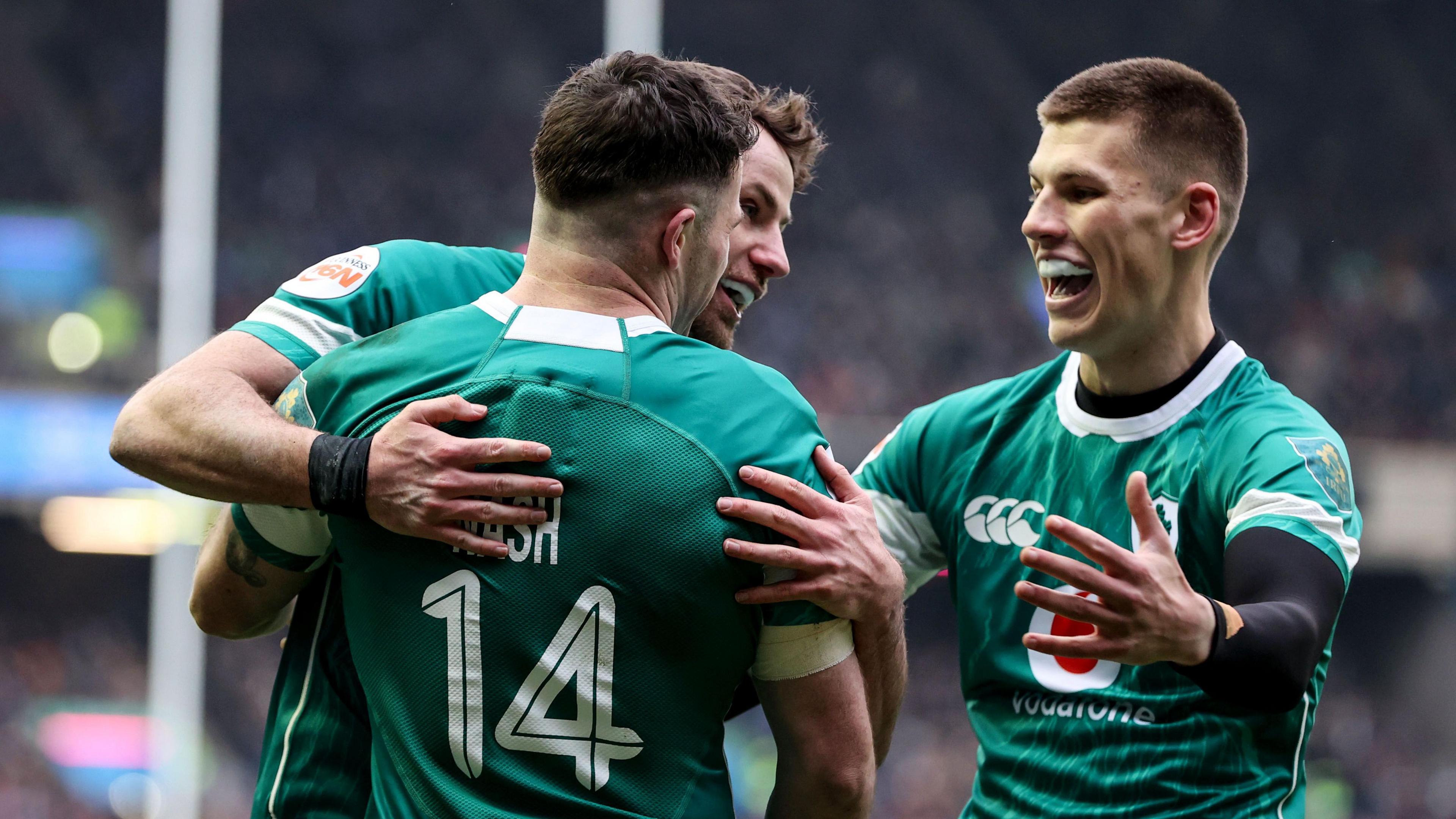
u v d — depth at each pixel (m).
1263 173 29.95
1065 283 3.05
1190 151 2.92
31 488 21.72
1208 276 3.06
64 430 22.17
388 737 2.27
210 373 2.45
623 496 2.19
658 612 2.19
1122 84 2.96
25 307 23.98
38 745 22.05
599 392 2.22
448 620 2.21
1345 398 26.31
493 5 29.45
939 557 3.48
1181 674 2.31
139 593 24.61
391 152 28.38
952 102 30.80
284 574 2.56
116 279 24.81
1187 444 2.98
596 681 2.18
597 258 2.33
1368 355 26.94
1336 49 30.28
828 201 29.84
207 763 21.98
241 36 28.23
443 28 29.12
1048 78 30.91
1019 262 29.31
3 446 21.69
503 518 2.15
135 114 26.44
